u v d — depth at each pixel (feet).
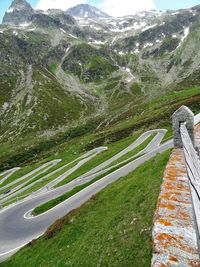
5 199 345.92
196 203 17.31
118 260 55.57
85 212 112.88
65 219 117.80
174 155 47.06
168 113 466.70
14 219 206.69
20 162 645.51
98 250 67.51
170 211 25.64
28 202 257.14
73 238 98.58
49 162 515.91
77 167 365.40
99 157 365.40
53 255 95.76
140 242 54.75
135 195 85.81
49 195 264.72
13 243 163.63
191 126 53.62
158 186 72.74
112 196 111.34
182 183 31.78
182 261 19.67
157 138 363.76
